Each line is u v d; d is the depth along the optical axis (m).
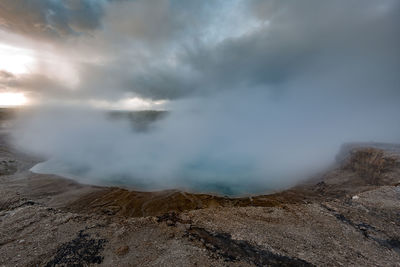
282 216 7.59
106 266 5.00
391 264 5.04
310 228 6.70
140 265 5.02
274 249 5.60
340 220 7.12
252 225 6.96
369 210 7.62
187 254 5.40
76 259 5.25
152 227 6.92
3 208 9.49
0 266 5.01
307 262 5.09
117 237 6.28
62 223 7.18
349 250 5.56
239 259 5.26
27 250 5.62
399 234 6.14
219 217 7.64
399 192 8.91
